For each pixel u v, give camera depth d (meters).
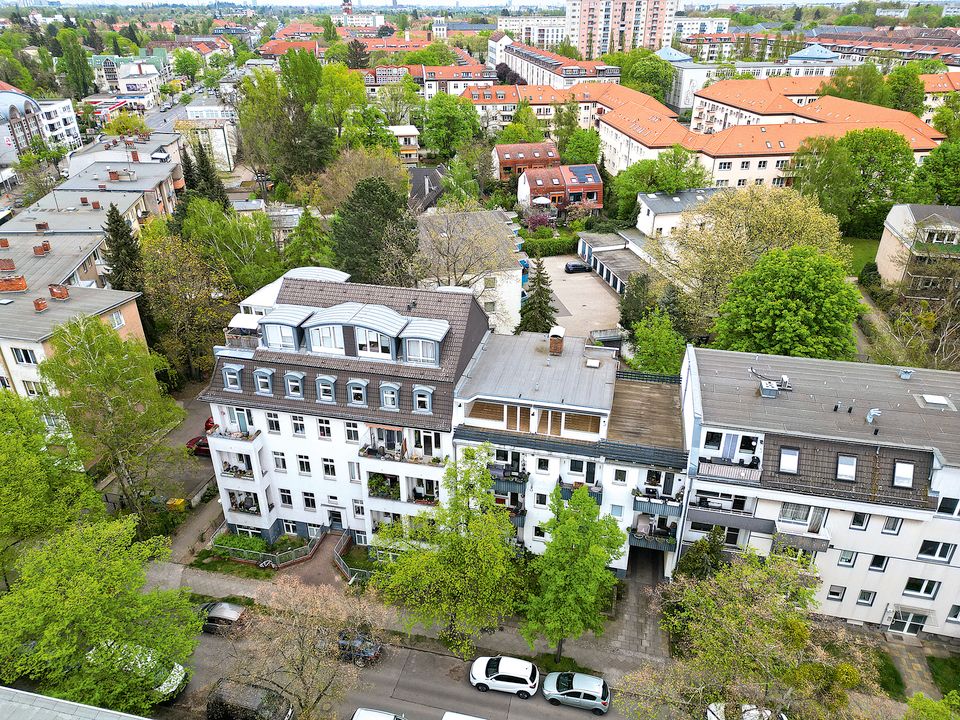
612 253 99.12
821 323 54.09
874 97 144.75
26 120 155.50
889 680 38.16
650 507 42.06
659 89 190.88
